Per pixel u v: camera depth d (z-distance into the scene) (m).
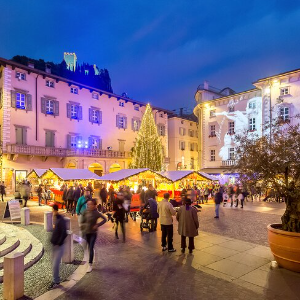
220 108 38.81
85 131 39.00
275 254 7.03
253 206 21.05
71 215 16.70
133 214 14.97
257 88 34.56
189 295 5.56
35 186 26.62
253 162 7.39
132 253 8.48
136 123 45.91
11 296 5.49
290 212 7.16
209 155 39.72
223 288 5.87
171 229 8.60
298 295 5.50
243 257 7.96
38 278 6.63
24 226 13.10
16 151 30.94
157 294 5.62
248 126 35.25
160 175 22.55
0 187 24.95
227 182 33.81
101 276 6.63
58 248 6.32
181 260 7.73
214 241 9.80
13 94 31.55
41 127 34.12
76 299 5.46
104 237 10.65
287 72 29.97
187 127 55.06
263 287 5.89
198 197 22.50
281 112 30.75
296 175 7.12
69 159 35.62
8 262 5.57
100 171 42.69
